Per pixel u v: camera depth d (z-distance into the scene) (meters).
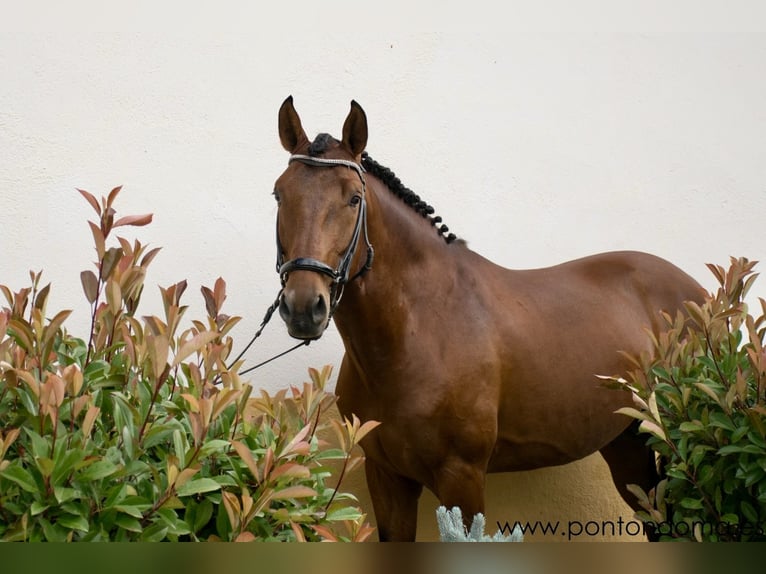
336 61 5.98
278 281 5.84
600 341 5.28
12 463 3.17
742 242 6.58
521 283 5.29
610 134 6.40
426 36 6.12
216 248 5.74
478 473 4.79
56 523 3.13
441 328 4.79
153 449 3.61
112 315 3.62
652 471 6.00
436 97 6.10
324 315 4.10
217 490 3.55
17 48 5.54
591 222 6.32
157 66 5.73
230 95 5.82
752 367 4.38
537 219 6.22
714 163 6.57
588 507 6.23
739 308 4.83
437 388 4.68
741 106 6.64
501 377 4.89
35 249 5.49
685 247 6.48
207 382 3.78
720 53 6.63
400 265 4.71
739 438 4.22
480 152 6.15
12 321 3.42
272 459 3.35
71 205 5.55
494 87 6.21
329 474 3.64
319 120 5.93
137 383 3.47
